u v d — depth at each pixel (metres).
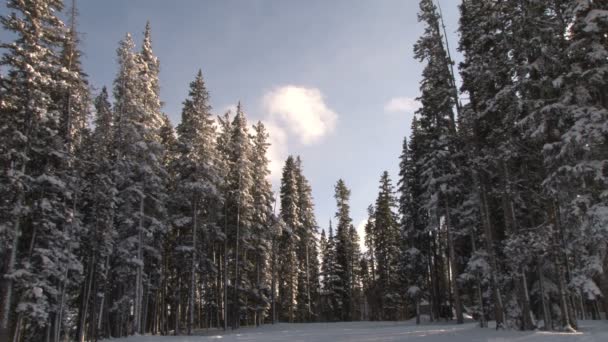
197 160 36.38
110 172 29.27
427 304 47.47
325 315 62.00
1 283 21.92
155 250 33.94
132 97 31.72
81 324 26.83
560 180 16.89
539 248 18.19
